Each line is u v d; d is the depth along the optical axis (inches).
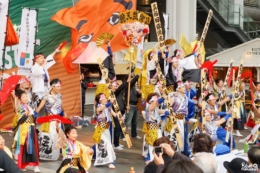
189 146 611.2
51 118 426.6
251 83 781.9
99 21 775.1
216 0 1174.3
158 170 285.0
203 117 556.1
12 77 508.7
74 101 853.2
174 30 976.9
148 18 645.3
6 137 727.1
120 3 792.3
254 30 1203.2
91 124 878.4
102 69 572.4
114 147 666.8
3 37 616.1
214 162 280.1
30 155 522.0
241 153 468.4
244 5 1492.4
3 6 610.5
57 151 592.7
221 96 654.5
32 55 675.4
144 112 569.9
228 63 901.8
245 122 818.8
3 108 742.5
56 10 803.4
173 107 572.1
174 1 975.6
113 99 572.4
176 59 611.5
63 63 785.6
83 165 430.3
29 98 556.1
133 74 701.3
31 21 675.4
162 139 341.1
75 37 762.8
